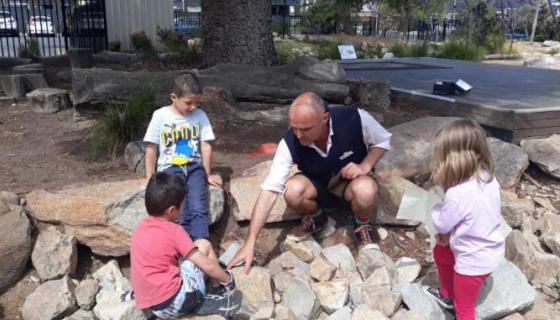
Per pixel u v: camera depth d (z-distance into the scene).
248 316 2.96
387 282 3.18
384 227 3.85
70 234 3.39
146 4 12.76
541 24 27.88
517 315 3.02
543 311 3.17
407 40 20.94
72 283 3.17
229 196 3.75
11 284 3.21
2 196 3.51
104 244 3.38
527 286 3.11
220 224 3.70
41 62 9.98
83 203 3.37
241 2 7.31
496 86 7.20
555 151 4.60
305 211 3.50
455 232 2.70
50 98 6.01
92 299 3.07
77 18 12.03
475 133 2.62
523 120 4.97
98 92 5.55
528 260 3.51
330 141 3.17
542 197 4.51
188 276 2.78
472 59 15.15
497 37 18.30
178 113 3.37
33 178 3.97
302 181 3.34
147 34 12.91
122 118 4.68
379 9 23.81
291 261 3.37
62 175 4.05
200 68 7.97
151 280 2.68
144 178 3.85
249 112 5.60
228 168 4.16
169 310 2.73
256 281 3.06
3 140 5.00
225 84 5.94
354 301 3.12
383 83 6.33
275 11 22.23
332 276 3.27
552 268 3.49
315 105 2.89
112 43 12.16
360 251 3.51
